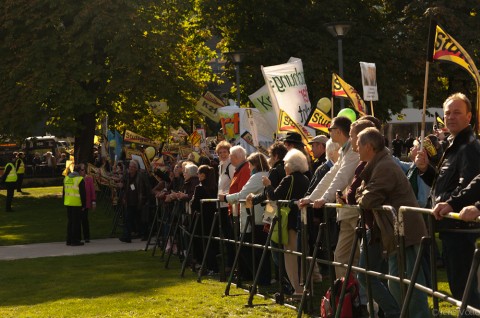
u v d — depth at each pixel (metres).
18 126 53.41
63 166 88.00
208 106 40.41
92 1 51.62
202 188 22.33
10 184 50.19
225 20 58.19
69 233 32.03
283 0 56.69
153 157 34.94
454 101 11.16
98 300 18.52
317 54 55.31
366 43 57.41
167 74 54.38
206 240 22.28
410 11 60.25
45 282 21.98
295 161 16.78
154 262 25.72
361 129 13.06
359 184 13.20
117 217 35.75
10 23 52.97
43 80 51.59
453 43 11.67
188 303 17.53
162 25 53.22
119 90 51.59
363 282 12.52
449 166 11.20
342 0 58.28
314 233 16.84
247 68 56.25
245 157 20.55
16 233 37.22
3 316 16.92
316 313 15.35
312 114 22.75
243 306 16.78
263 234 19.16
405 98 61.62
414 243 11.32
